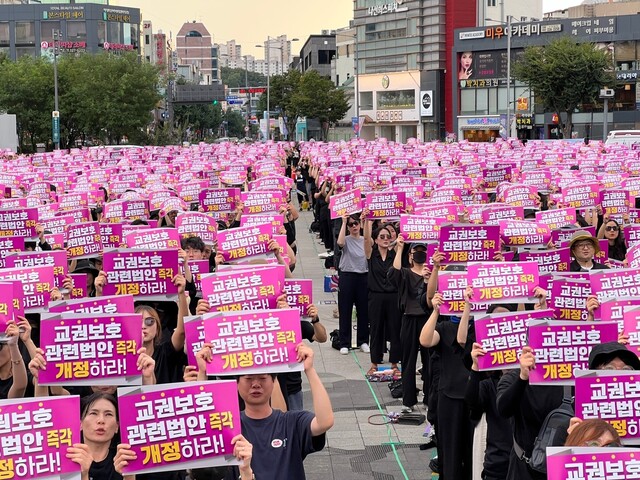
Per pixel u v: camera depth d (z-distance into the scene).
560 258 13.31
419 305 13.88
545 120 91.50
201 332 8.52
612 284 10.70
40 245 17.45
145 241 14.23
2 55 94.44
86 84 84.38
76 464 6.50
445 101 107.62
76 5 125.12
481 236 12.64
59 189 30.56
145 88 86.69
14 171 39.41
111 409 7.43
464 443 10.79
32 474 6.45
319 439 7.41
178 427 6.81
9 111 84.56
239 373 7.60
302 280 11.28
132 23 130.38
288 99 116.56
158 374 10.21
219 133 187.75
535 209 21.38
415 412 14.32
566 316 10.90
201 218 16.95
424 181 26.62
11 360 8.92
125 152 53.25
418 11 108.12
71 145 89.50
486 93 98.69
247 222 15.92
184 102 120.75
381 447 13.00
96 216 22.83
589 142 56.00
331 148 49.03
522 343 9.15
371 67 115.69
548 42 86.12
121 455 6.75
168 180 32.25
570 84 77.06
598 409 7.50
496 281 10.47
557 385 8.54
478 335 9.16
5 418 6.44
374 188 26.23
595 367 8.13
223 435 6.84
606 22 89.50
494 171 30.50
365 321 18.20
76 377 8.14
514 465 8.75
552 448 6.32
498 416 9.54
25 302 11.16
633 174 30.42
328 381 16.28
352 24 137.00
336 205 19.45
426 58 108.62
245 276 9.73
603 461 6.29
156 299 11.12
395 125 113.81
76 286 12.80
